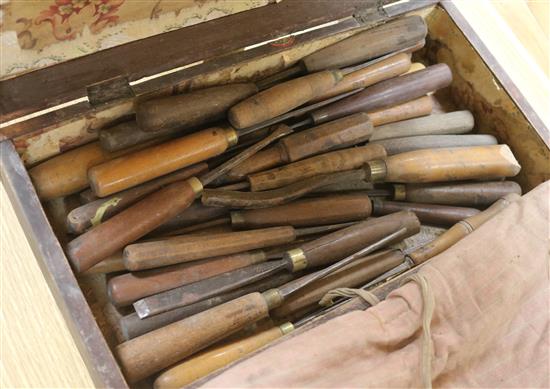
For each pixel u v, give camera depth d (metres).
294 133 0.65
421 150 0.65
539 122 0.66
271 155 0.62
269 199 0.60
